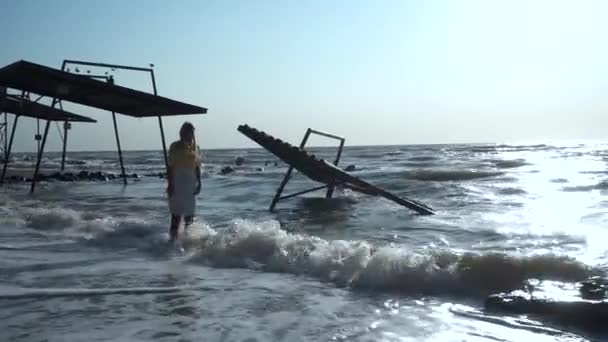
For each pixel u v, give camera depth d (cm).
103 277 545
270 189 1784
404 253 555
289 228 933
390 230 884
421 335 376
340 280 536
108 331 377
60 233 820
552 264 511
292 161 1272
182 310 432
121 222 900
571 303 416
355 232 870
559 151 5341
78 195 1606
